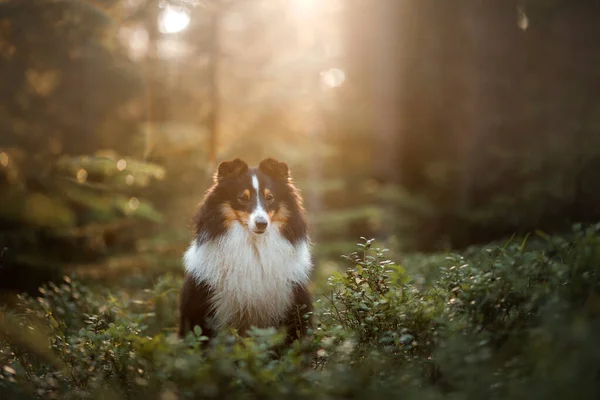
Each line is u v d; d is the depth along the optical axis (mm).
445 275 4848
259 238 5449
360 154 20125
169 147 14141
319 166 16891
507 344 3785
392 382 3600
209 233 5523
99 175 10203
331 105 18328
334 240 16781
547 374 3143
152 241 11734
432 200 18906
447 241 14430
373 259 4922
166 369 3818
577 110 15812
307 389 3549
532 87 17172
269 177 5742
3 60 10766
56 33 10617
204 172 14188
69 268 9836
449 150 19094
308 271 5754
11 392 4230
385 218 15852
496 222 14719
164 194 14141
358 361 4043
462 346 3537
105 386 4230
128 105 13344
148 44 16406
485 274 4305
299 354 4477
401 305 4434
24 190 9391
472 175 17047
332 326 4672
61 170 9688
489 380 3400
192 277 5543
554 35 16828
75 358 4754
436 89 18672
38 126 11352
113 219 11094
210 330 5438
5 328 5082
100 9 10766
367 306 4562
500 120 17156
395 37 18297
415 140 19719
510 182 16391
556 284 3922
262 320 5484
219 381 3695
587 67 16266
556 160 14102
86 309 6730
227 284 5414
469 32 17812
